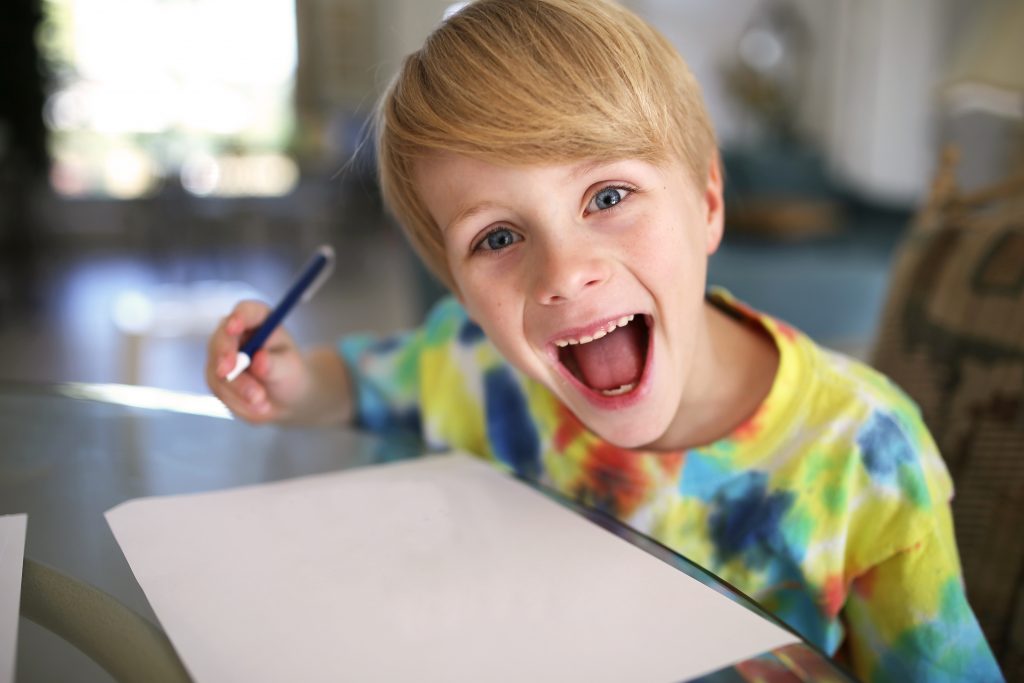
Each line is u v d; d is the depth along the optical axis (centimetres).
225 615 39
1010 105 124
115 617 39
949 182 82
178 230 464
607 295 51
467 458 61
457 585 42
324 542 47
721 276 235
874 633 54
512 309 53
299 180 518
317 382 74
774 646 37
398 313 347
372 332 318
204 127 530
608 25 53
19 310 342
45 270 428
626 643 37
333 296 377
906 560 53
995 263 71
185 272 422
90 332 310
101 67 507
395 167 56
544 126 48
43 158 451
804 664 35
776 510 56
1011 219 74
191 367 240
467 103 49
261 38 528
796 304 233
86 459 60
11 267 414
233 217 490
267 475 58
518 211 50
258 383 67
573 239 50
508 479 56
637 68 52
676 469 59
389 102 56
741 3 405
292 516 50
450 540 47
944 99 135
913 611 52
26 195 445
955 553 55
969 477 65
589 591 41
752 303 233
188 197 464
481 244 53
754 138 402
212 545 46
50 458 60
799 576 55
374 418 78
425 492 54
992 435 65
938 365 72
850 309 236
